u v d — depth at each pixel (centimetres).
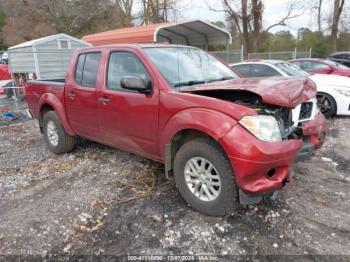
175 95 325
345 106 777
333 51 2814
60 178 428
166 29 1471
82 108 448
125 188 386
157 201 351
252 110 283
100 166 461
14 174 454
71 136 512
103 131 425
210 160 299
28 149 582
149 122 353
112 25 3092
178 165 330
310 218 318
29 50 1342
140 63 366
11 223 322
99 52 426
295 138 331
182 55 404
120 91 386
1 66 1650
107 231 304
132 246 282
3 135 707
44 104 531
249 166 271
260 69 855
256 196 291
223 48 2362
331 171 441
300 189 380
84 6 3319
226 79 405
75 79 461
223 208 302
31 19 3562
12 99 1255
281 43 3153
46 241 293
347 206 343
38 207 352
